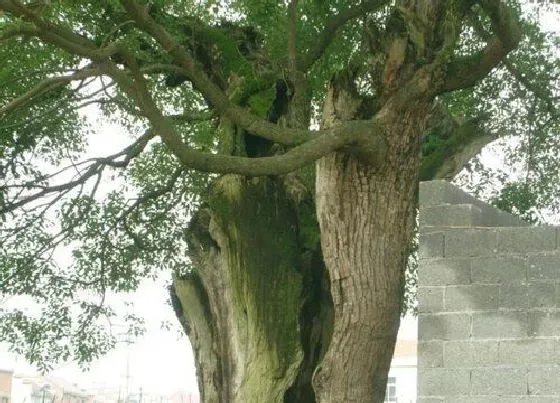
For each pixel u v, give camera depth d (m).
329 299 13.23
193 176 19.55
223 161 10.98
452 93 17.67
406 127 11.96
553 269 9.37
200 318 14.03
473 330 9.57
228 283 13.37
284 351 12.88
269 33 16.22
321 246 12.56
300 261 13.26
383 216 11.86
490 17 11.77
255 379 12.85
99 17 14.23
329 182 11.92
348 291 11.71
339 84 12.11
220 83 14.20
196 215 14.11
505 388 9.34
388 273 11.81
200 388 13.92
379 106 12.05
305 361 12.91
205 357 13.85
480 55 12.21
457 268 9.75
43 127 16.42
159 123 10.99
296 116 13.93
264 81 13.90
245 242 13.24
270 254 13.21
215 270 13.69
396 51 12.03
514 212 18.02
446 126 15.46
